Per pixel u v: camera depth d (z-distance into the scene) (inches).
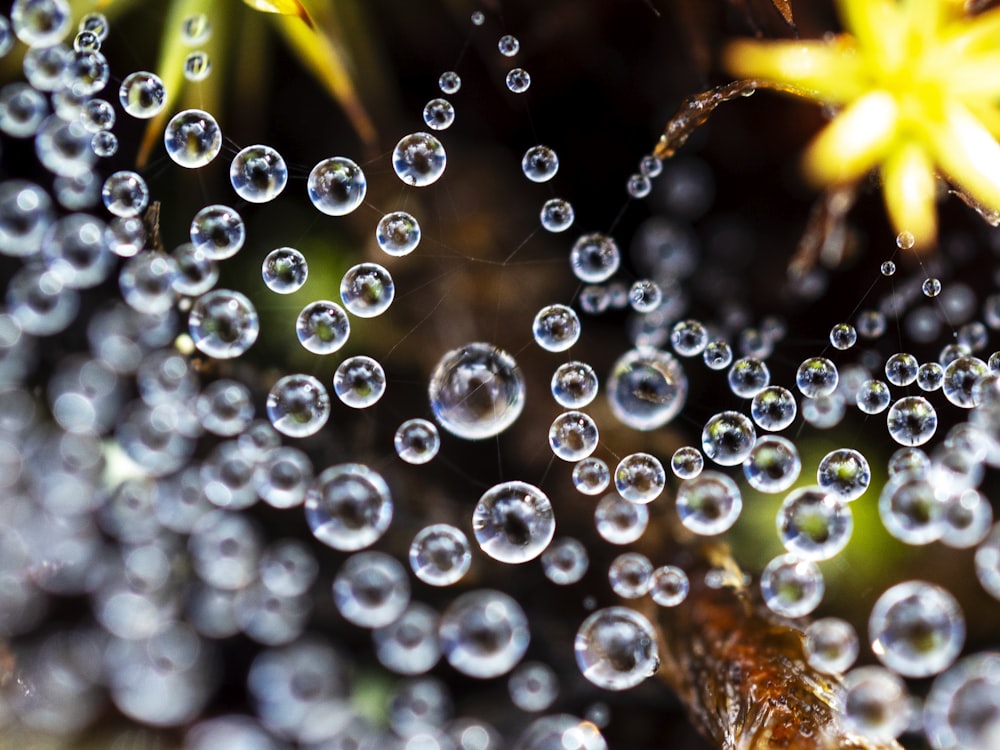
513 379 2.1
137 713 2.1
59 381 2.1
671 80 2.3
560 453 2.1
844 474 2.0
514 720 2.1
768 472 2.0
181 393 2.1
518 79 2.2
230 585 2.1
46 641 2.1
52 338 2.1
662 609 2.1
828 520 2.0
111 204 2.1
